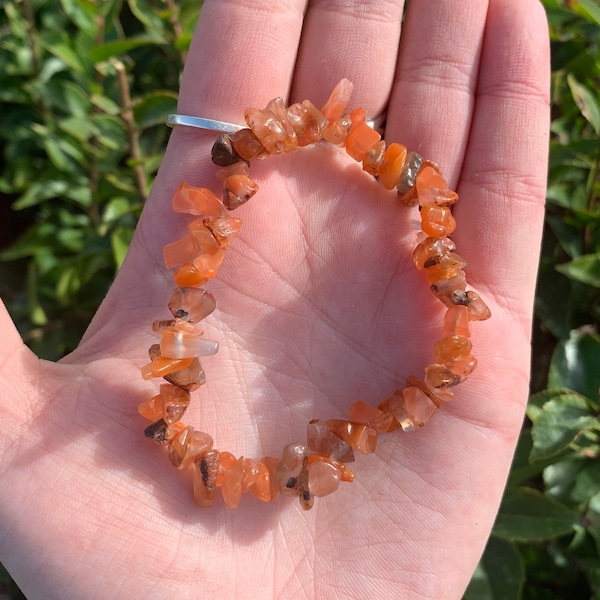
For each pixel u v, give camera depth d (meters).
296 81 0.13
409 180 0.12
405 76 0.13
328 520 0.12
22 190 0.20
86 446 0.11
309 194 0.13
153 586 0.10
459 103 0.13
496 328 0.12
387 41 0.13
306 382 0.12
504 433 0.12
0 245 0.22
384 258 0.13
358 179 0.13
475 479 0.12
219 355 0.12
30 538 0.10
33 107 0.19
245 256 0.12
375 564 0.12
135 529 0.11
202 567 0.11
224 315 0.12
